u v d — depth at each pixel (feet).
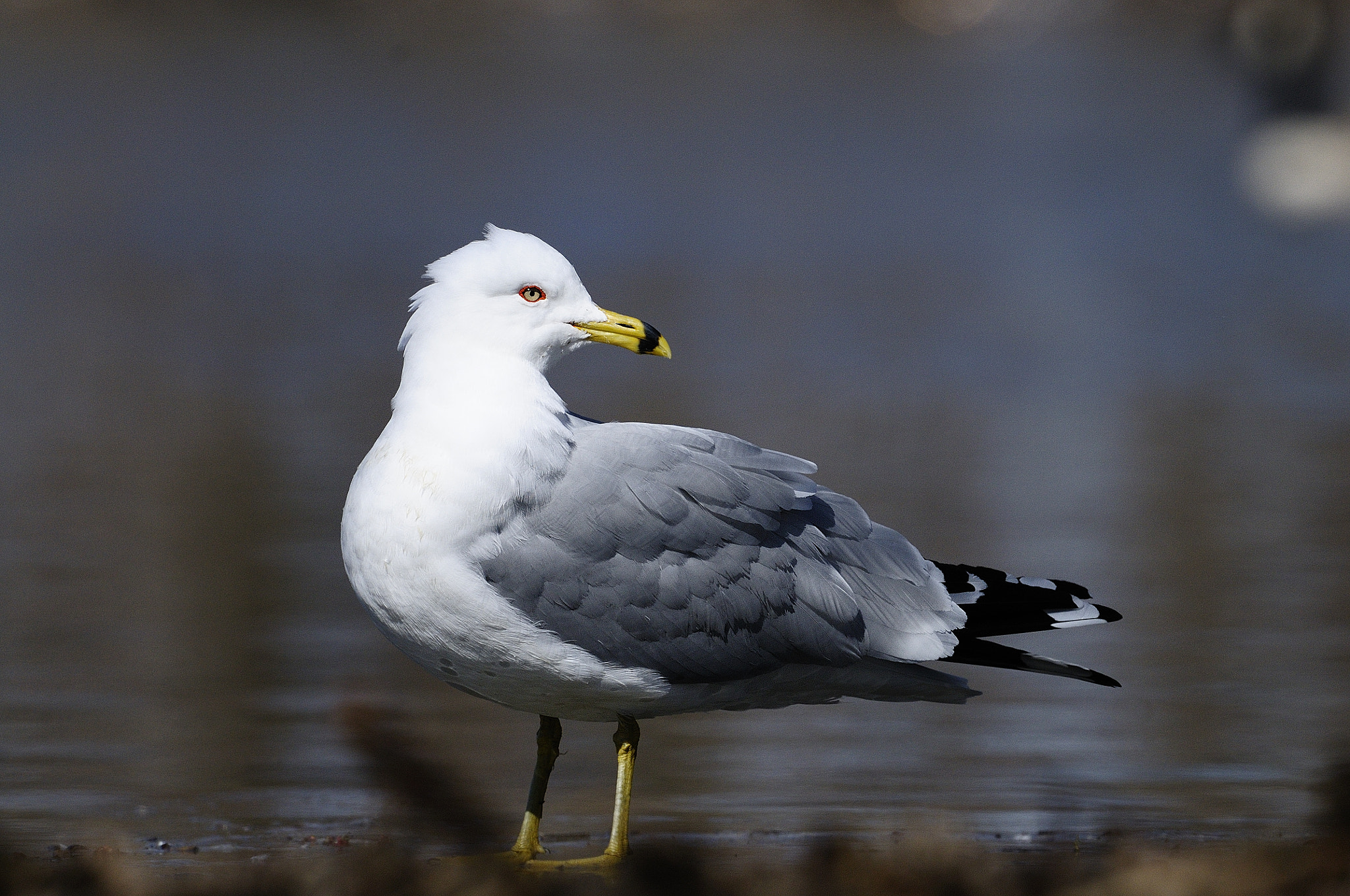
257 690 36.73
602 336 25.64
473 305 25.08
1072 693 36.83
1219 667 38.29
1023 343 86.07
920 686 27.02
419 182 157.38
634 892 22.04
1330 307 98.27
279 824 28.63
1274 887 21.66
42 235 128.57
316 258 118.32
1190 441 63.31
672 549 25.16
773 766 32.22
